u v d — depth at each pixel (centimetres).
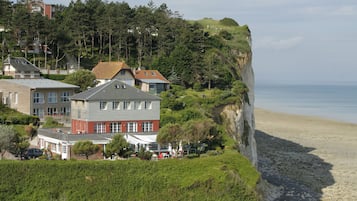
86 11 18062
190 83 15425
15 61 14425
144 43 17950
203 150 9831
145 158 8856
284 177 13175
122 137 8994
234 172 8644
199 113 11456
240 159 9219
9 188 7444
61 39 16562
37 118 11200
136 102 10325
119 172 8025
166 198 7944
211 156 9012
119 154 8894
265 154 16050
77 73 13688
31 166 7700
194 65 15550
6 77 13725
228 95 13538
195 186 8162
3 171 7538
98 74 14538
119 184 7900
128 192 7875
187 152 9638
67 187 7675
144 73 15062
